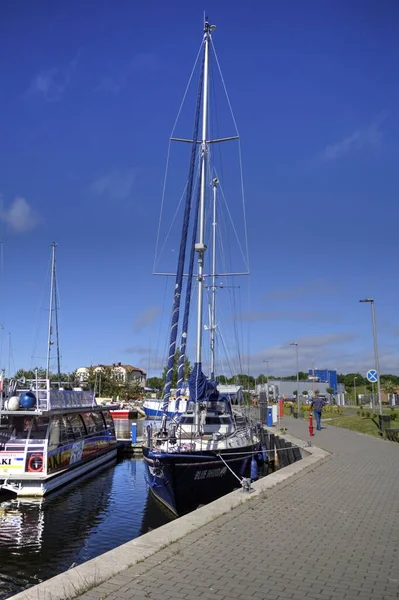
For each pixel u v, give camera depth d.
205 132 19.88
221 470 16.11
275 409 34.78
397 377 127.50
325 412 48.91
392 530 8.01
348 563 6.40
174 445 16.09
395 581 5.80
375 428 27.69
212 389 17.06
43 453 18.48
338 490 11.33
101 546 12.84
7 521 15.29
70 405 23.06
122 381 113.38
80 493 19.48
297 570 6.13
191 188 18.55
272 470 26.16
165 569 6.13
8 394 21.30
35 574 10.73
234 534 7.71
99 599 5.20
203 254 18.20
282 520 8.61
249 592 5.43
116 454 29.52
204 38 20.30
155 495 17.12
